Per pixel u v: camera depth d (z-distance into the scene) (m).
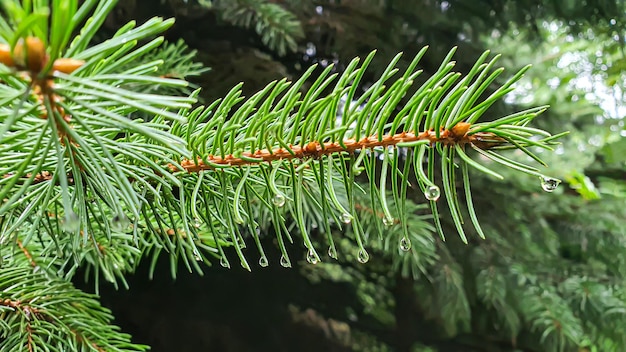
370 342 1.20
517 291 0.96
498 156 0.23
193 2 0.79
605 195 1.18
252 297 1.03
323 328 1.15
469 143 0.23
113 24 0.80
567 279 1.01
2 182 0.22
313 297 1.14
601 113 1.21
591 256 1.12
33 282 0.34
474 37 0.96
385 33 0.89
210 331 0.99
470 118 0.23
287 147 0.24
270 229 0.85
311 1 0.87
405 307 1.22
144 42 0.77
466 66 0.94
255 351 1.02
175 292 0.98
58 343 0.31
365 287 1.24
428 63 0.93
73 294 0.34
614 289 1.03
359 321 1.24
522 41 1.04
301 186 0.24
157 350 0.96
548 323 0.89
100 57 0.18
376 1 0.88
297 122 0.24
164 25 0.19
